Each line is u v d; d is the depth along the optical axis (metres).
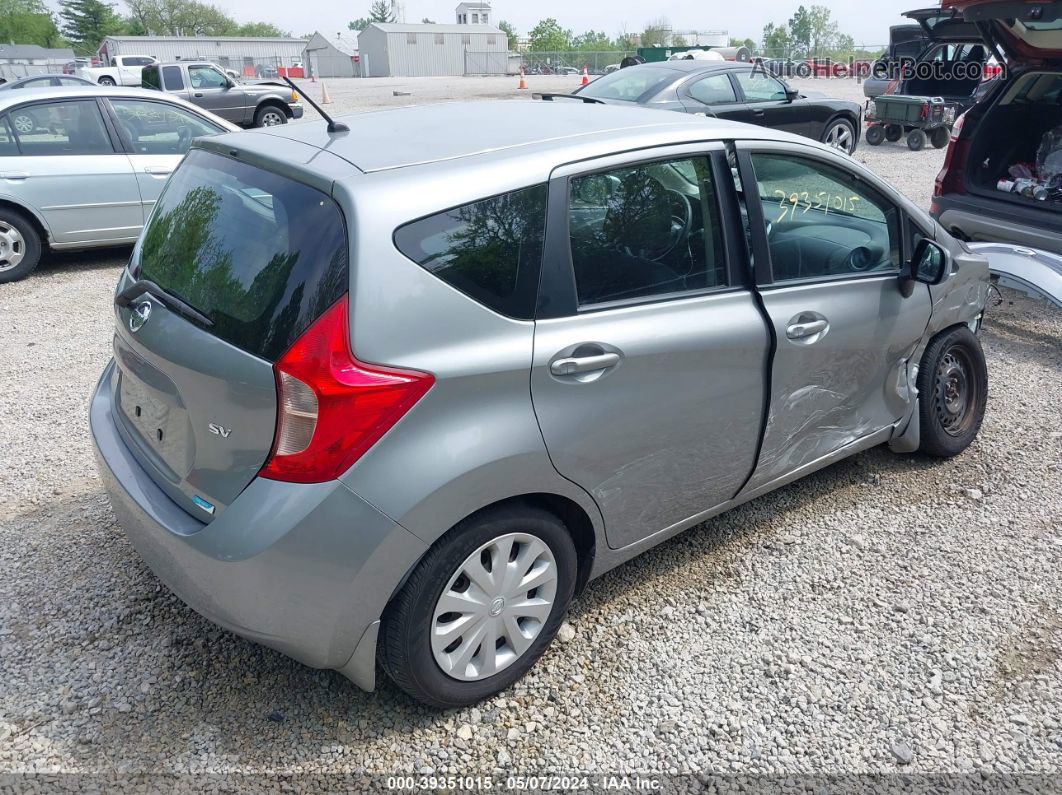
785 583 3.38
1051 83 6.70
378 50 73.69
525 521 2.59
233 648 2.94
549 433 2.53
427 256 2.34
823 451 3.62
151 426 2.66
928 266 3.52
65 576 3.31
